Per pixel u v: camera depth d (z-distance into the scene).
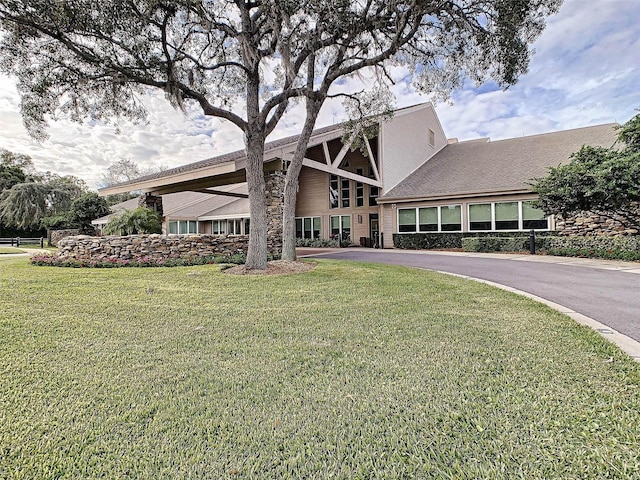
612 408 2.22
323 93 9.54
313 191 23.34
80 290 6.55
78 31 6.16
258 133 8.97
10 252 16.91
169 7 6.38
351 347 3.42
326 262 10.84
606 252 10.34
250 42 8.06
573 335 3.64
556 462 1.74
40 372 2.93
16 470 1.77
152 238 11.25
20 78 6.87
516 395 2.41
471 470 1.71
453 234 16.11
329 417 2.20
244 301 5.57
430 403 2.34
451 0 7.94
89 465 1.80
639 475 1.64
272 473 1.73
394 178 19.50
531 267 9.10
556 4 7.56
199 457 1.85
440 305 5.07
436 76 10.19
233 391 2.57
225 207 23.23
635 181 9.41
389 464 1.77
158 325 4.29
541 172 15.30
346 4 7.03
